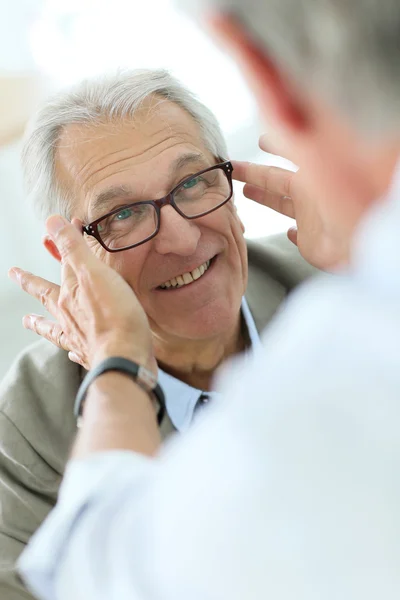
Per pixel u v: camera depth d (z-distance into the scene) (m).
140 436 0.67
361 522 0.43
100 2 2.79
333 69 0.43
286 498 0.45
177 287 1.32
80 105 1.26
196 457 0.50
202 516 0.47
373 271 0.46
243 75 0.47
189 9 0.47
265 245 1.60
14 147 2.96
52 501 1.33
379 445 0.44
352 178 0.47
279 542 0.45
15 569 1.23
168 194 1.27
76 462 0.64
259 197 1.32
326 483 0.44
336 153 0.47
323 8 0.42
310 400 0.46
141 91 1.25
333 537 0.44
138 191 1.26
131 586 0.50
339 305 0.49
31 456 1.33
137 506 0.53
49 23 2.97
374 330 0.46
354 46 0.42
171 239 1.27
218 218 1.30
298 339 0.50
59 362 1.39
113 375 0.77
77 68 2.82
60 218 1.00
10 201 3.11
